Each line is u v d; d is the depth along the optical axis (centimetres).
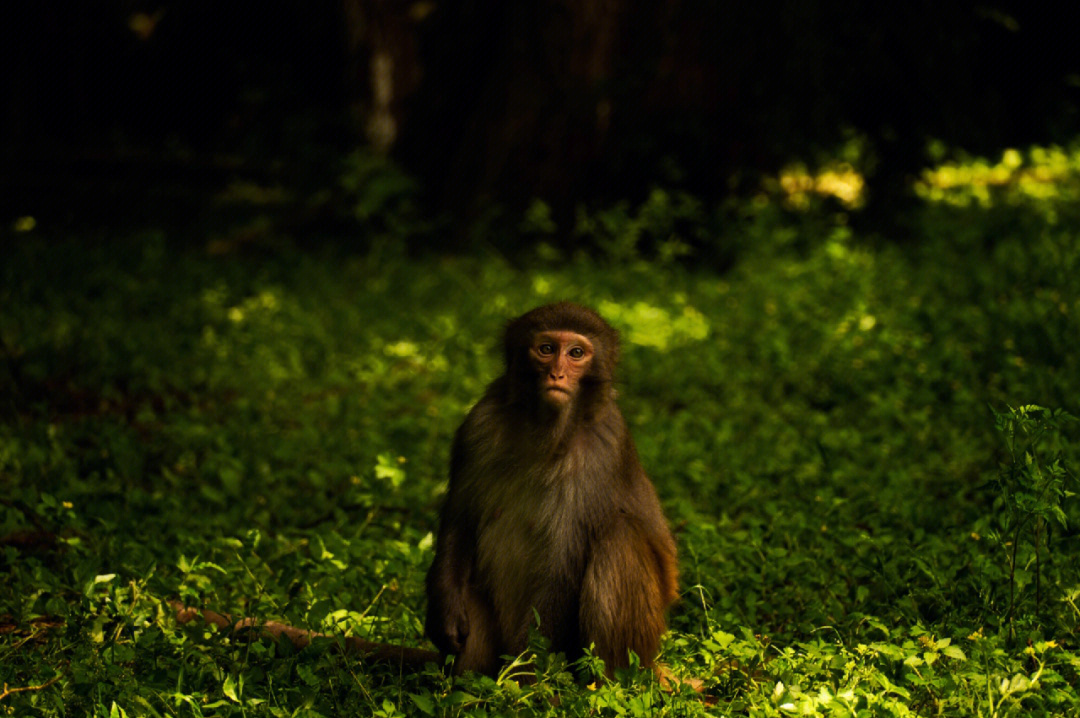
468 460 501
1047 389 841
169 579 574
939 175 2244
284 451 822
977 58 1861
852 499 714
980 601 536
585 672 467
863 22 1588
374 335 1220
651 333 1141
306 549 671
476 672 490
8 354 1030
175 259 1653
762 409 930
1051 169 2202
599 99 1614
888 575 562
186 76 3123
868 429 871
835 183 2066
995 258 1286
